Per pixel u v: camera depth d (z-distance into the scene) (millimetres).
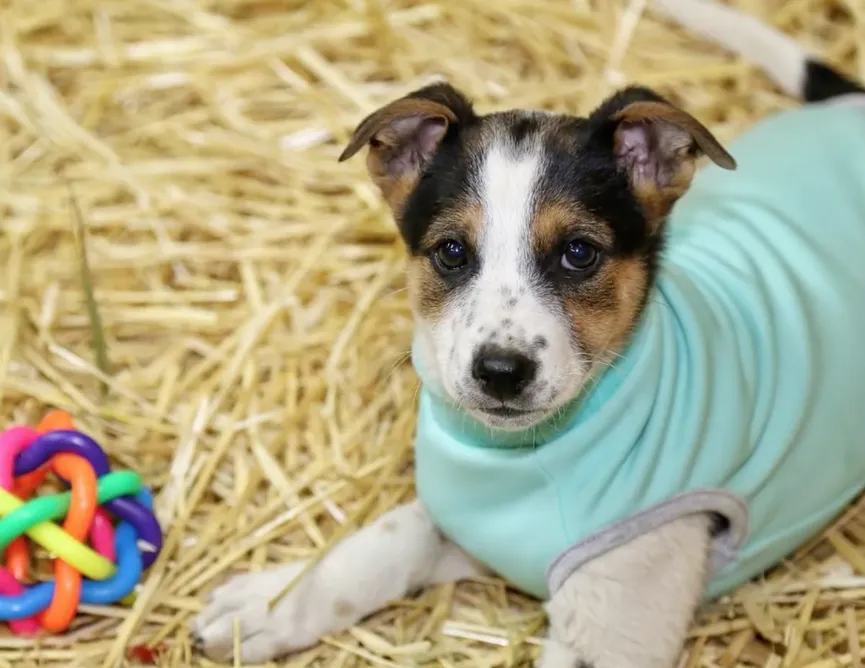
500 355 560
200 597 667
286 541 699
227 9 958
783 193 667
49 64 917
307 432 736
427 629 655
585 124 597
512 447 588
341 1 955
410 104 591
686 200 676
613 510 582
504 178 582
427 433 611
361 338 771
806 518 647
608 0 947
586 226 579
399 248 806
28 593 637
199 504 709
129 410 742
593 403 578
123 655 643
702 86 906
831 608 662
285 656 646
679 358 591
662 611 599
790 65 865
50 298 787
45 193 839
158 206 836
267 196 856
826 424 632
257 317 777
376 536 654
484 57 929
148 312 787
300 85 906
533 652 644
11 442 652
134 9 947
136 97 909
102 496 649
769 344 615
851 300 647
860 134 694
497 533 602
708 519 612
